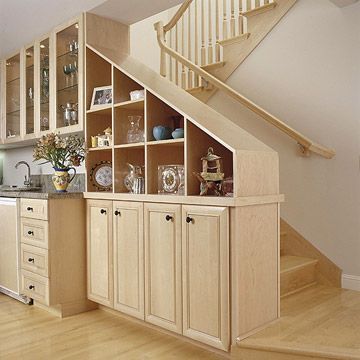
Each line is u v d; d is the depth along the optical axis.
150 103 2.86
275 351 2.13
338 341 2.18
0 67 4.53
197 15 4.86
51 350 2.49
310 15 3.56
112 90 3.13
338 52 3.37
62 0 3.18
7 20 3.56
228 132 2.50
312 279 3.40
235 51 4.15
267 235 2.47
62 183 3.36
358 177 3.25
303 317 2.57
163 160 2.92
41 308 3.33
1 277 3.71
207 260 2.36
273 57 3.84
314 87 3.53
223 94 4.25
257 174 2.39
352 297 3.02
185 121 2.53
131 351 2.47
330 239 3.41
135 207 2.84
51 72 3.63
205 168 2.50
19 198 3.45
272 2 3.81
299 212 3.61
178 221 2.53
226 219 2.27
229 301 2.27
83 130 3.37
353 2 3.27
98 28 3.39
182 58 4.25
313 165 3.52
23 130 4.11
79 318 3.09
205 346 2.49
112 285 3.04
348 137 3.31
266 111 3.69
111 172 3.45
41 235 3.16
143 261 2.78
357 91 3.26
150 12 3.31
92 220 3.23
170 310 2.59
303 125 3.61
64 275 3.16
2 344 2.58
